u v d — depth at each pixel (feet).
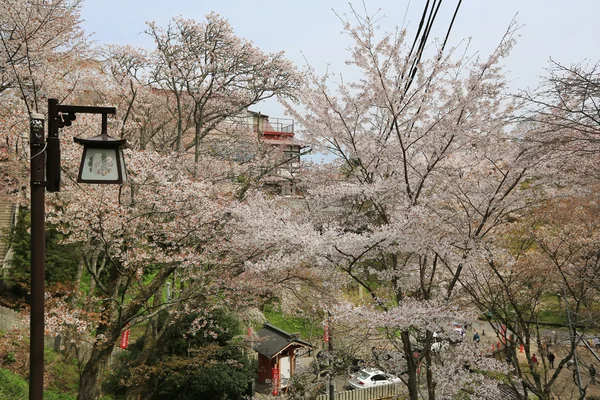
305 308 37.91
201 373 41.78
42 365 12.44
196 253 30.76
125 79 41.32
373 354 33.60
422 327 23.44
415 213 21.75
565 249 28.35
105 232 27.63
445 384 25.99
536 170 23.71
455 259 24.61
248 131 55.11
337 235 21.76
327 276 28.68
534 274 27.55
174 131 51.57
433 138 24.07
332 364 38.19
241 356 45.60
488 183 25.39
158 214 30.96
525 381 26.91
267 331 55.83
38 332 12.44
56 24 37.65
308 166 29.76
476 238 24.56
